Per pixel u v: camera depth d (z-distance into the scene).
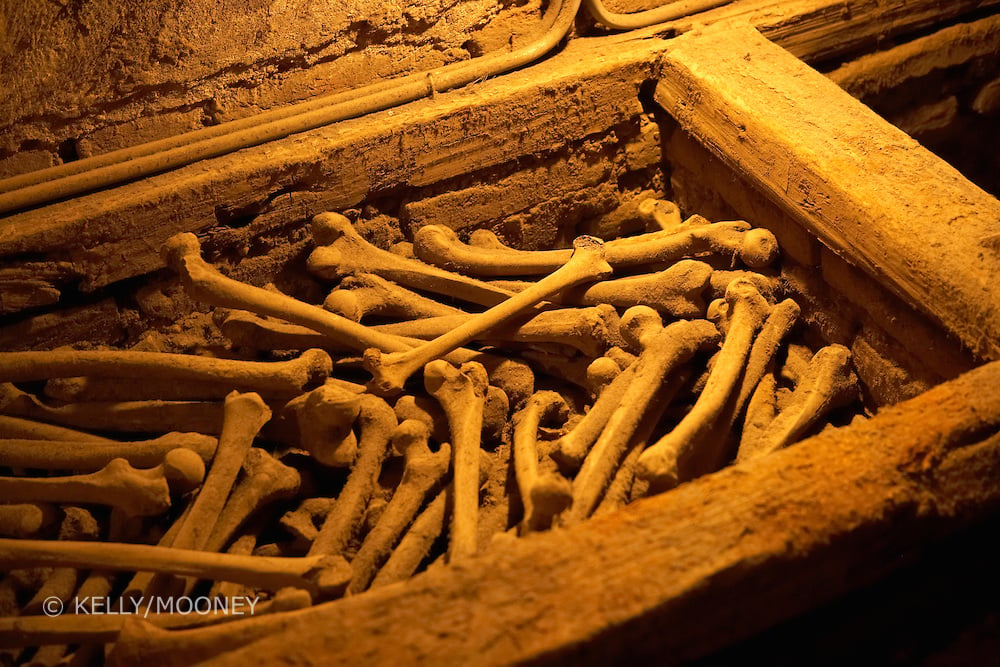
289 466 2.59
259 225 3.08
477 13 3.47
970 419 2.00
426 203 3.30
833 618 1.98
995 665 1.92
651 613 1.69
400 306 3.01
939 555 2.05
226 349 3.00
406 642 1.64
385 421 2.61
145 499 2.32
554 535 1.83
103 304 2.96
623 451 2.41
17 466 2.52
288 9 3.21
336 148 3.07
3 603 2.25
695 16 3.74
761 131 3.04
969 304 2.39
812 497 1.86
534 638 1.64
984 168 4.52
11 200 2.81
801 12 3.70
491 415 2.68
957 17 4.02
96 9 3.07
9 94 3.00
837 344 2.93
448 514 2.40
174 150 2.99
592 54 3.48
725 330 2.84
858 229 2.71
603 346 2.86
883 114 4.11
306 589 2.13
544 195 3.48
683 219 3.67
